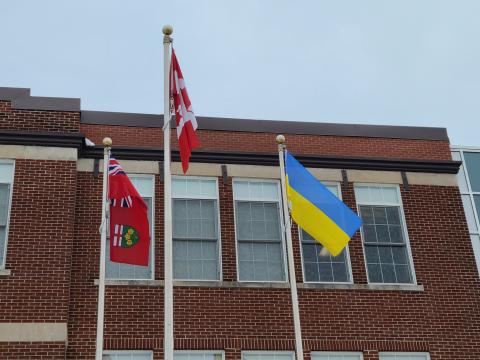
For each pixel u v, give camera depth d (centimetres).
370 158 1839
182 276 1628
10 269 1476
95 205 1634
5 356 1401
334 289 1652
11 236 1512
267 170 1781
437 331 1658
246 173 1767
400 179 1847
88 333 1495
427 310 1677
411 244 1766
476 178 2020
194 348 1530
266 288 1622
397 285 1689
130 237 1337
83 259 1570
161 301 1561
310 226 1368
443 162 1881
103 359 1483
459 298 1712
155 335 1526
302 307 1619
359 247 1731
